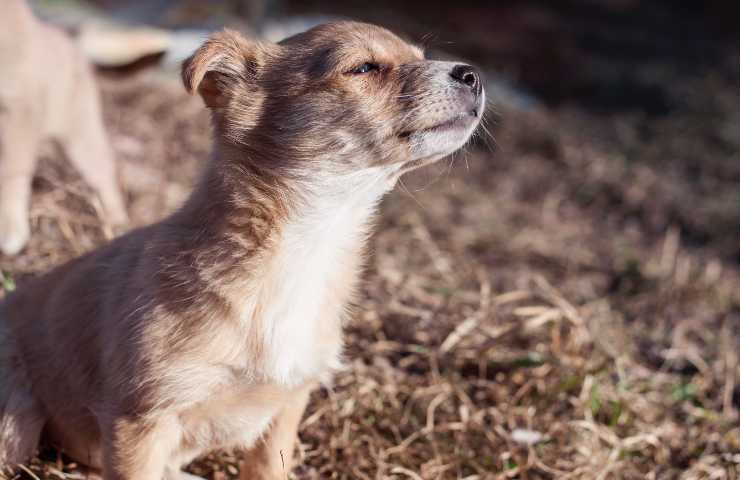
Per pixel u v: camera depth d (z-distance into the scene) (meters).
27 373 0.91
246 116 0.89
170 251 0.87
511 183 1.71
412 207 1.41
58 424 0.91
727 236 1.59
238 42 0.90
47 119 1.16
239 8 2.00
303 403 0.90
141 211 1.21
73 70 1.18
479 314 1.10
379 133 0.89
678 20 3.22
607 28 3.00
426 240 1.26
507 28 2.80
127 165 1.31
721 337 1.21
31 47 1.13
